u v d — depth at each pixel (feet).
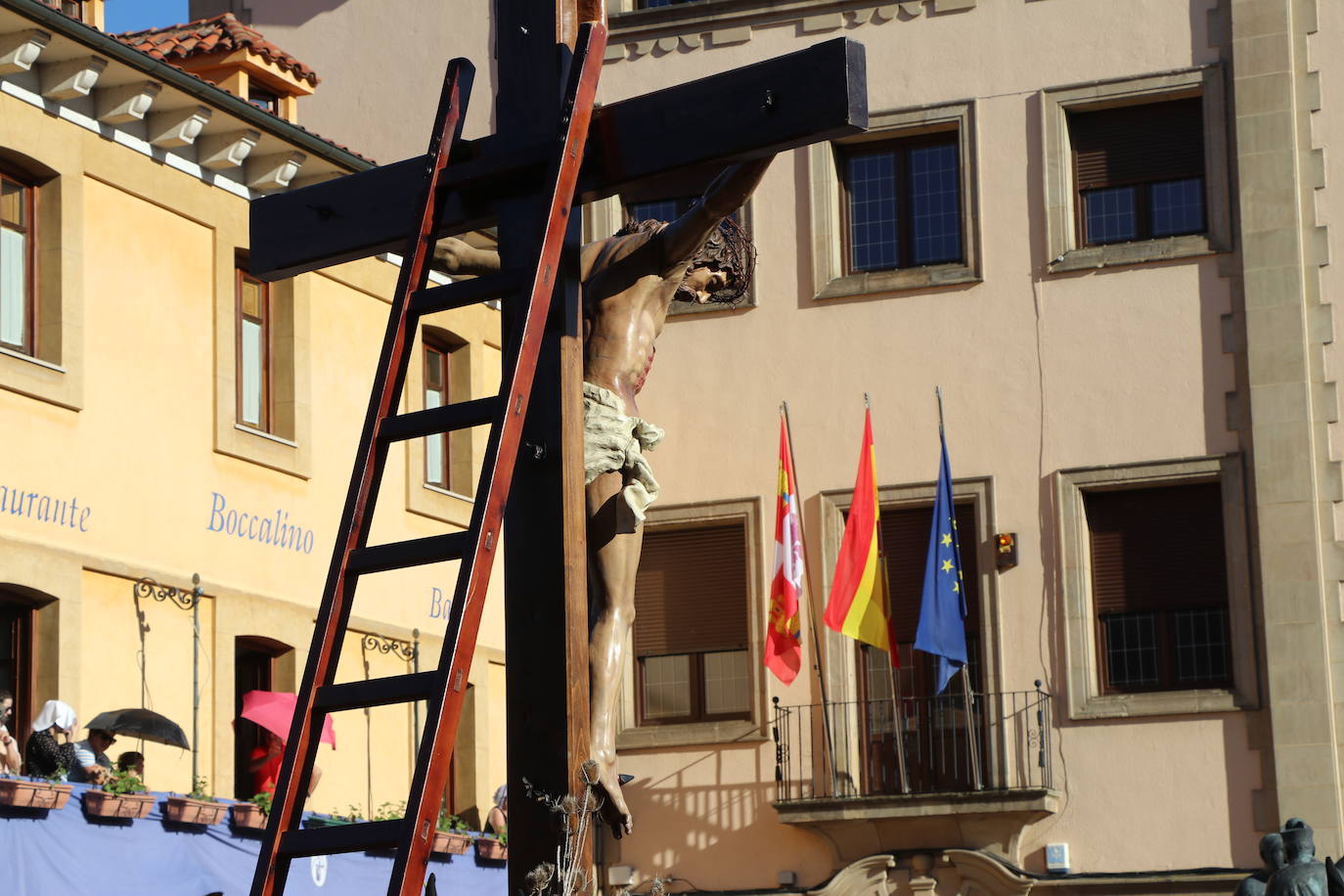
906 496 91.50
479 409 16.48
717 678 92.89
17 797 52.60
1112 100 91.71
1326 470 87.61
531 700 17.28
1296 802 85.81
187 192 74.38
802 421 93.09
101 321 70.08
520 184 18.28
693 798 91.86
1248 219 89.61
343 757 78.33
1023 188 92.38
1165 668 88.74
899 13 94.38
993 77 93.20
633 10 98.32
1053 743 88.58
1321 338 88.33
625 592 18.56
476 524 15.75
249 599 75.00
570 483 17.46
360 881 64.85
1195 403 89.30
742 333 94.17
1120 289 90.68
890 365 92.53
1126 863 87.20
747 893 90.17
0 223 67.82
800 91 17.08
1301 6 90.27
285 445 77.82
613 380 18.98
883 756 90.48
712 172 17.65
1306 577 87.04
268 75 85.66
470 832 72.18
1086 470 89.86
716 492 93.40
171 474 72.38
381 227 19.49
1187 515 89.30
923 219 93.81
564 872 16.52
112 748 67.51
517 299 17.35
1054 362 90.99
